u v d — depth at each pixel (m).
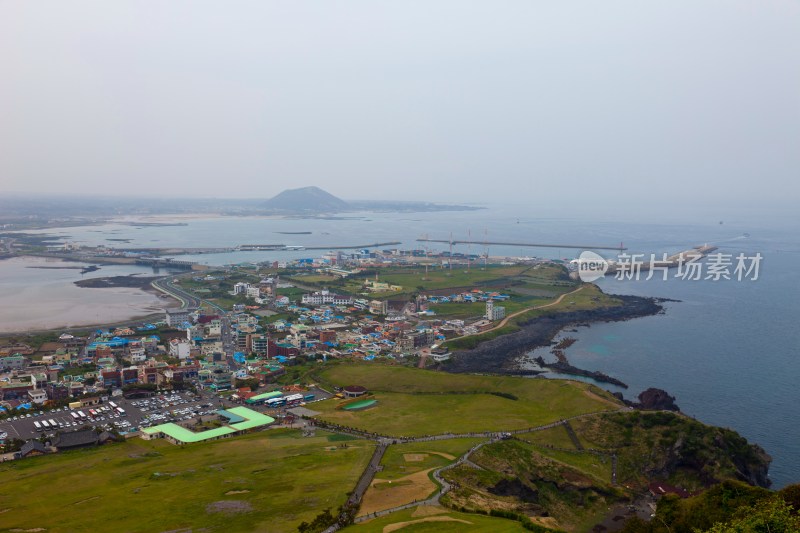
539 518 155.62
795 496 126.94
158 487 170.12
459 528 137.12
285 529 140.88
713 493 144.88
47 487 172.88
